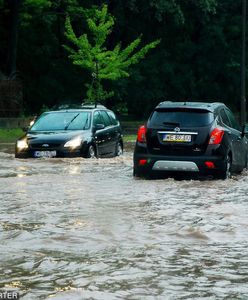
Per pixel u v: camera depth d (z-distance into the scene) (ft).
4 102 226.79
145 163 77.20
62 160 97.81
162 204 54.08
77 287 28.60
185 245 37.81
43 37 269.44
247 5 299.17
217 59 300.61
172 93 299.79
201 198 58.34
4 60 264.72
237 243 38.47
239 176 82.79
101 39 225.97
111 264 32.99
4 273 31.09
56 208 51.31
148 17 276.00
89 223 44.50
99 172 81.71
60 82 277.03
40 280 29.78
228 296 27.50
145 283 29.43
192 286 29.04
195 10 286.87
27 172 80.79
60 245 37.50
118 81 273.75
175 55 296.51
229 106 311.06
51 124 108.06
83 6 268.62
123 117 296.51
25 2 241.96
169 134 77.20
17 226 43.34
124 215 48.06
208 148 76.48
